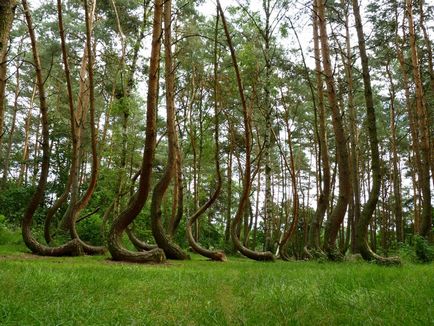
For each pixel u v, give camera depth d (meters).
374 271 6.96
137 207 11.48
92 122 13.08
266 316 3.41
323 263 13.24
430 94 25.33
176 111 19.77
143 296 4.55
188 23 21.77
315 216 18.28
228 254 22.36
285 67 23.25
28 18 11.92
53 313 3.33
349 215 26.50
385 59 26.41
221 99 19.52
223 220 40.34
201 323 3.25
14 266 7.21
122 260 11.36
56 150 23.77
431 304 3.62
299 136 35.09
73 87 29.84
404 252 16.61
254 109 23.69
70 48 26.19
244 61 18.22
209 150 21.91
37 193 12.48
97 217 17.36
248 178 15.73
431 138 25.92
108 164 21.11
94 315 3.34
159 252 11.55
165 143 38.69
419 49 24.20
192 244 15.75
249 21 18.89
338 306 3.71
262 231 42.44
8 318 3.01
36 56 12.21
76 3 25.89
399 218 27.17
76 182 14.10
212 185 32.44
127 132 17.59
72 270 6.87
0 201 21.52
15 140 40.22
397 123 32.03
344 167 15.35
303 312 3.45
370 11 22.45
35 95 34.22
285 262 14.80
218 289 5.12
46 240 14.53
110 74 22.38
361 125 31.95
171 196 29.27
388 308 3.53
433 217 30.98
